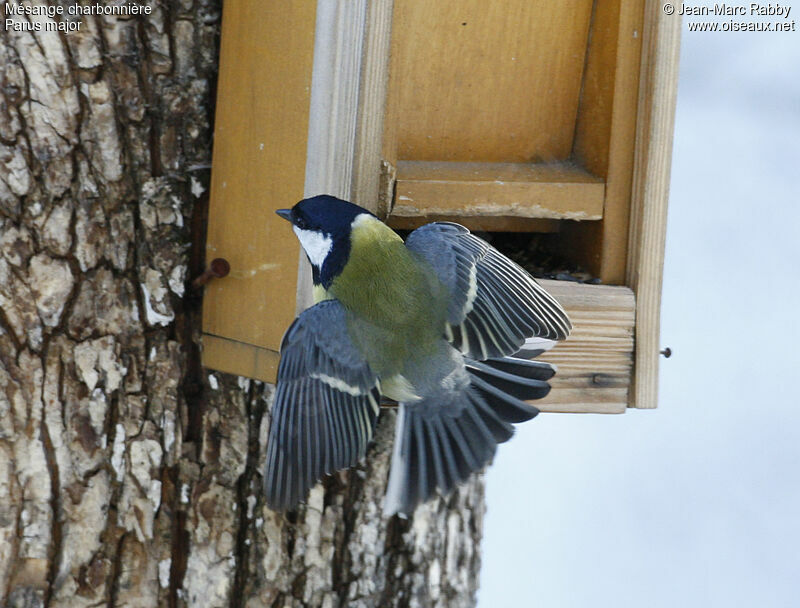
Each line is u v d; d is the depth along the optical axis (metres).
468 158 7.55
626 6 7.05
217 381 7.23
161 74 7.09
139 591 7.13
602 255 7.21
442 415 6.38
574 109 7.59
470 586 8.00
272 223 6.79
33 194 6.81
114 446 7.06
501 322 6.37
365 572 7.50
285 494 6.12
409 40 7.17
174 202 7.15
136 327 7.10
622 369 7.08
